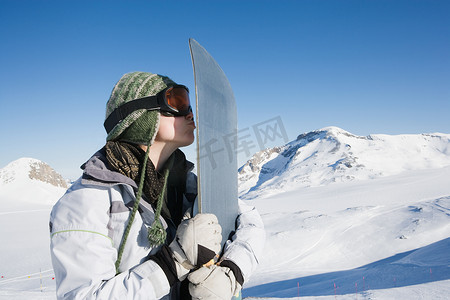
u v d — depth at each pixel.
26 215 90.94
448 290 8.59
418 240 49.69
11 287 32.66
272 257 47.34
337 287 28.41
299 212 72.62
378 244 50.31
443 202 66.12
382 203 88.88
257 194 148.88
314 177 161.38
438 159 167.12
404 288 9.34
